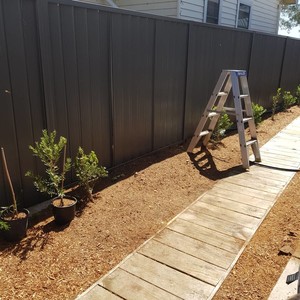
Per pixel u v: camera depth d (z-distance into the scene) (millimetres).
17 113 3021
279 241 2895
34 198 3359
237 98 4762
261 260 2629
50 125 3322
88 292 2256
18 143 3086
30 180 3271
